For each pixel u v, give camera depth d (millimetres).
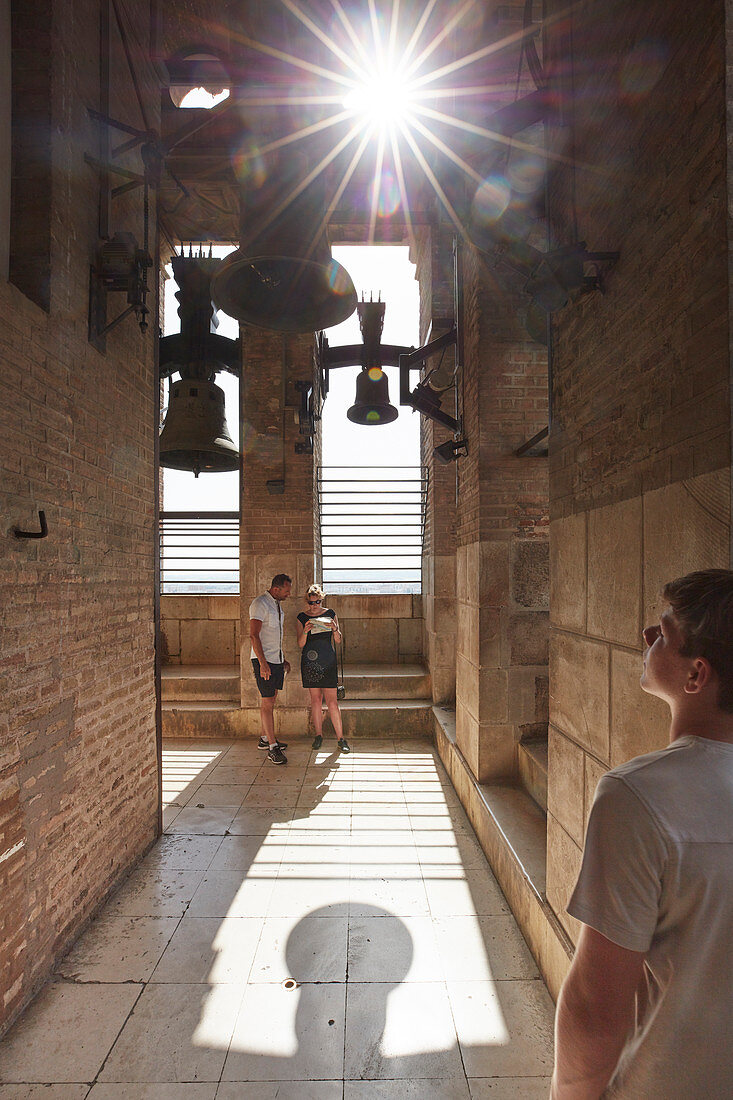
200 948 2375
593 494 1898
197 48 4543
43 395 2191
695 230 1315
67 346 2379
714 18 1234
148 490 3273
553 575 2264
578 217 2055
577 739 1982
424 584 6461
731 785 735
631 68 1646
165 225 5672
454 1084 1731
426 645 6328
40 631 2154
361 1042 1890
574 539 2055
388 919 2588
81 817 2467
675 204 1406
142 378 3205
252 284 2934
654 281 1508
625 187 1686
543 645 3629
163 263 6238
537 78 2535
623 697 1646
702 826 713
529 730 3600
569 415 2127
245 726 5578
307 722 5574
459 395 4355
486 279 3676
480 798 3338
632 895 727
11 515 1979
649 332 1535
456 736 4457
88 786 2533
